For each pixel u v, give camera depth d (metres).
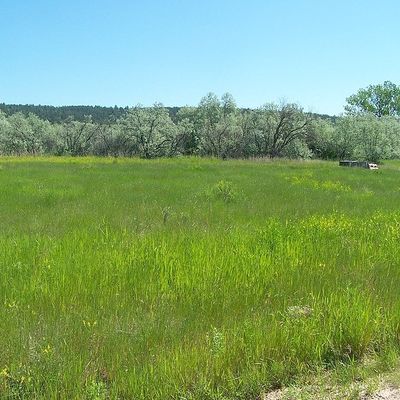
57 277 7.17
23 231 11.08
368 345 5.60
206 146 68.25
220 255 8.32
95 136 75.25
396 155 68.62
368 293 7.00
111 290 6.90
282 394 4.76
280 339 5.39
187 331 5.71
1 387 4.60
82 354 5.12
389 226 11.21
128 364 5.00
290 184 24.28
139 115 70.00
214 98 81.94
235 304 6.57
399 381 4.87
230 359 5.07
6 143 77.44
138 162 47.22
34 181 23.17
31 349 5.08
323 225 11.29
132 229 11.28
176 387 4.60
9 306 6.16
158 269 7.64
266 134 66.81
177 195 18.53
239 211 14.78
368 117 72.00
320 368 5.07
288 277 7.60
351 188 23.61
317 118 71.38
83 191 19.28
